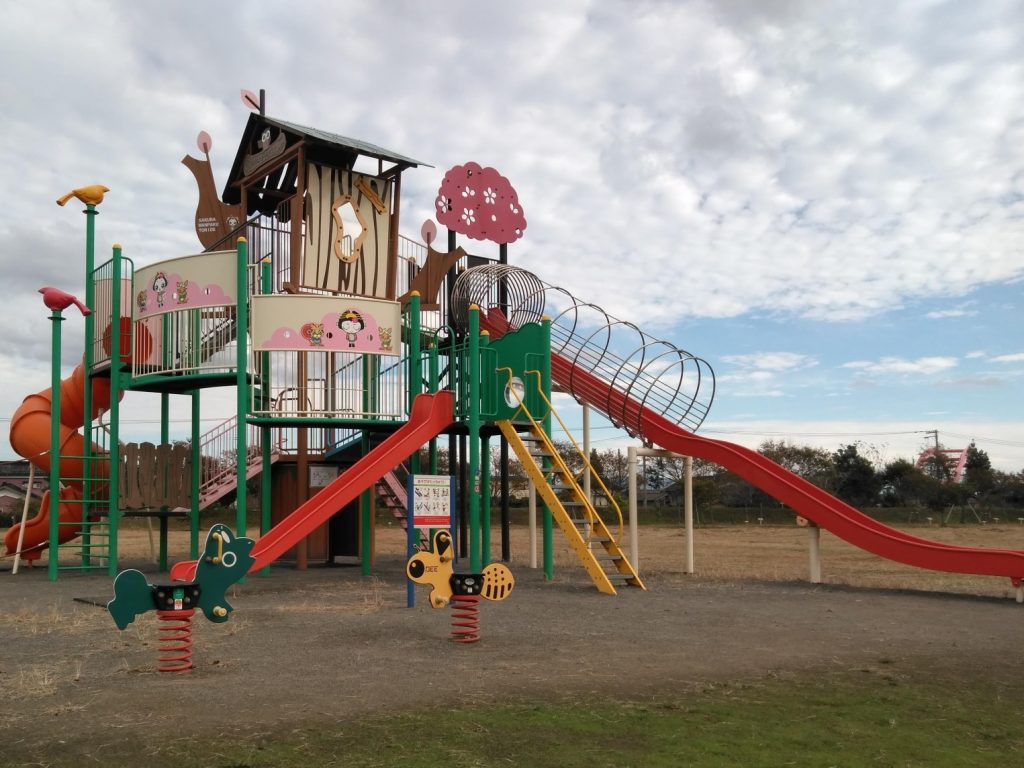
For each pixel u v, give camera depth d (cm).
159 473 1884
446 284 2248
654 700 688
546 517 1702
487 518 1758
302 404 1788
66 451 2030
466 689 723
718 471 6769
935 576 1819
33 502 5494
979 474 7025
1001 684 758
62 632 1018
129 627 1046
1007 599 1383
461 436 2250
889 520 5450
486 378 1742
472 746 565
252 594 1419
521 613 1192
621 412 1861
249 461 2161
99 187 1903
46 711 650
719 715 643
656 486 7125
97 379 1966
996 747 573
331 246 1961
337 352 1681
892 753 556
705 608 1251
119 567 2045
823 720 632
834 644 952
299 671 796
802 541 3538
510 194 2409
